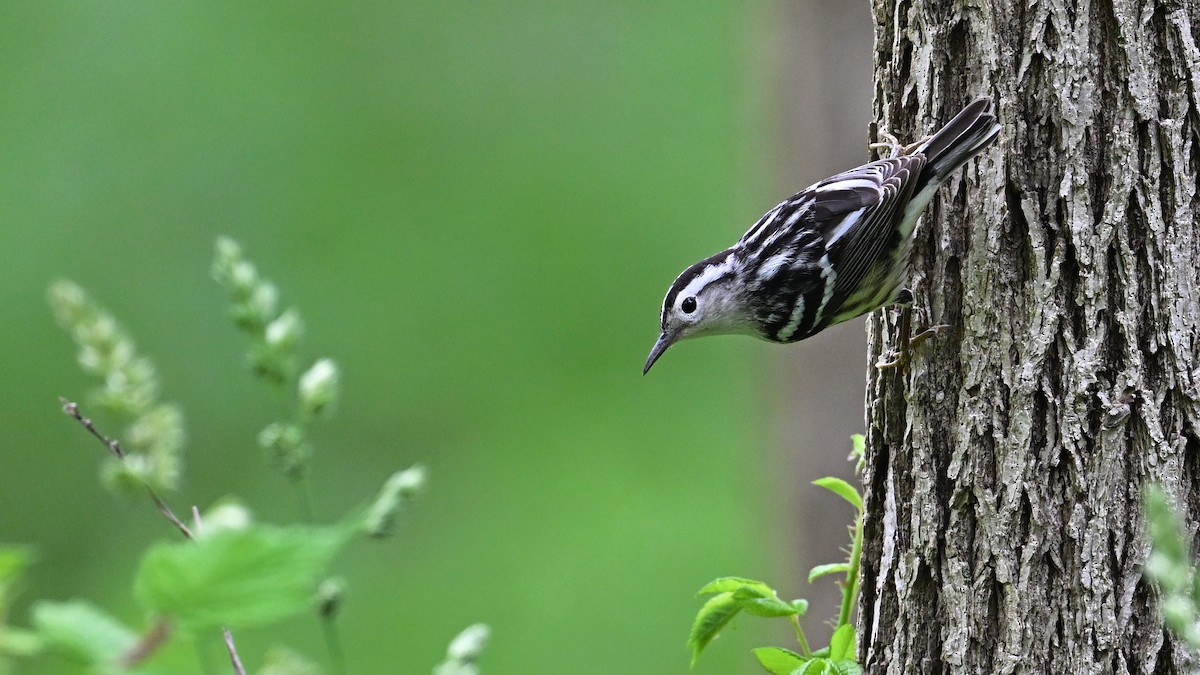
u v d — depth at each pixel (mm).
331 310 17547
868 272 5797
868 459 6012
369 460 16750
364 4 19016
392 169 18281
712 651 13930
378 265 17844
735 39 18516
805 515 12219
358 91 18766
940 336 5617
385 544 15797
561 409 16750
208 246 17906
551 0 19156
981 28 5504
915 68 5879
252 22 18719
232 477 16625
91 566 16219
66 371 17031
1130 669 5109
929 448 5617
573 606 14680
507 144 18609
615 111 18656
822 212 6980
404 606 14977
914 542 5645
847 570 6055
